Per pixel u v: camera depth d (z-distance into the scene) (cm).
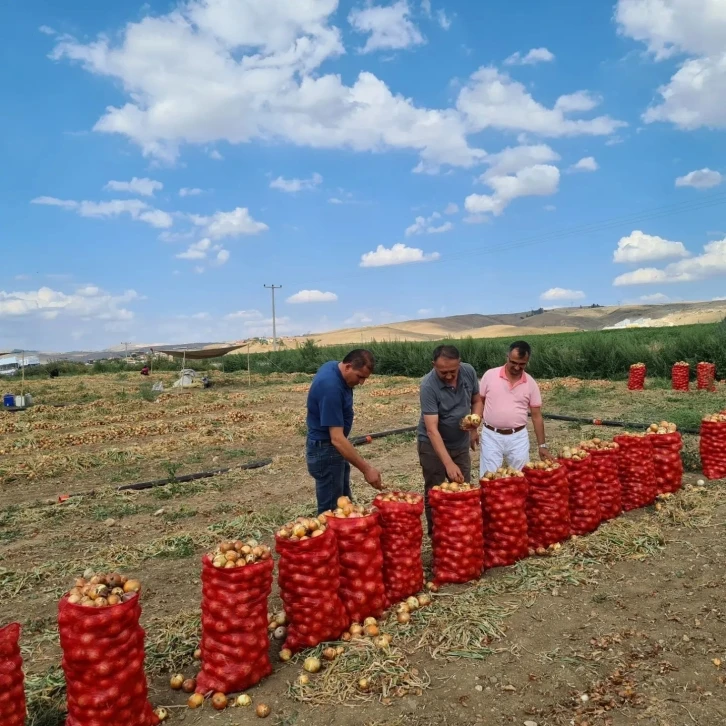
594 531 673
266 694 411
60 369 5741
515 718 374
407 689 404
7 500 1064
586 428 1516
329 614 459
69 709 368
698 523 679
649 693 392
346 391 567
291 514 855
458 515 562
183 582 633
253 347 7419
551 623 483
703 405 1775
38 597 617
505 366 685
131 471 1259
